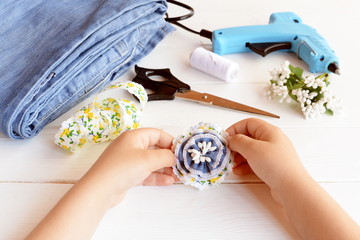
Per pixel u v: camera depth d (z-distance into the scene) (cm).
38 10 65
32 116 54
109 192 44
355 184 52
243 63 72
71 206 42
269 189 51
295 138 58
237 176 53
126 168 45
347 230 40
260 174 48
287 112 62
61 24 61
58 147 56
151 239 46
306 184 44
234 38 71
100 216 43
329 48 68
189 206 49
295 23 74
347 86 67
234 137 50
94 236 46
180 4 82
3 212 49
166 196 50
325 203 42
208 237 46
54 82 55
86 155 55
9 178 52
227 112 62
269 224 47
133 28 63
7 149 56
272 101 64
